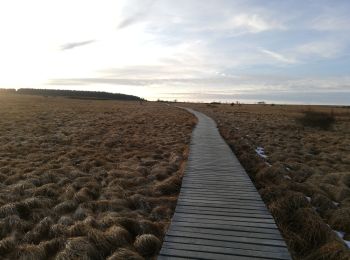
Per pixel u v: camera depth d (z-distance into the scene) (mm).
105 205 3725
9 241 2756
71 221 3219
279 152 7355
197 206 3572
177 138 9258
